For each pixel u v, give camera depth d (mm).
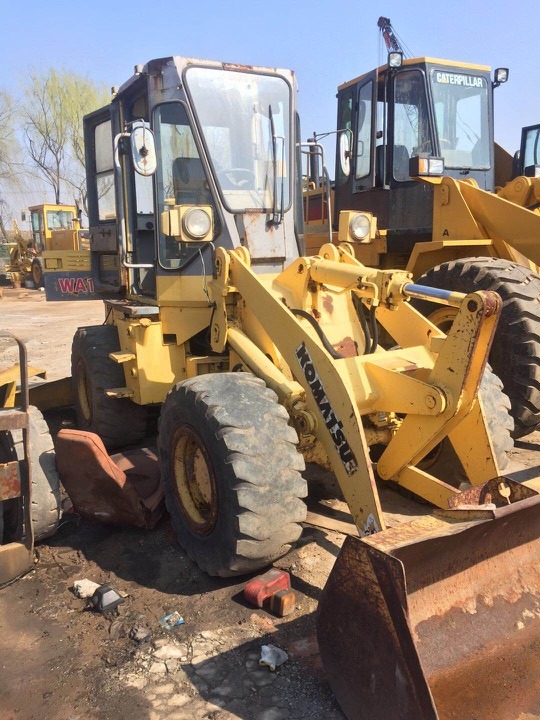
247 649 2918
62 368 9414
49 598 3400
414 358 3814
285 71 4766
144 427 5430
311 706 2574
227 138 4539
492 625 2650
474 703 2410
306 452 3748
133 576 3598
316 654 2865
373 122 7289
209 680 2727
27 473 3531
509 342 5141
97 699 2641
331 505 4363
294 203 4836
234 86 4578
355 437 3213
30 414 3914
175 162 4586
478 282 5250
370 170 7434
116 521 4098
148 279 5371
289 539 3262
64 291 6145
